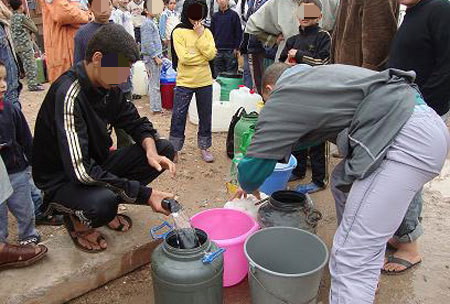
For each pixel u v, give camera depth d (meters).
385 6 3.39
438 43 2.58
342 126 1.96
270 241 2.45
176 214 2.28
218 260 2.12
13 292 2.26
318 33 3.97
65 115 2.24
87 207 2.33
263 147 2.03
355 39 3.71
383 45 3.48
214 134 5.46
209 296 2.11
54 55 4.76
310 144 2.25
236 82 6.02
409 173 1.87
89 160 2.35
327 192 3.85
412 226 2.71
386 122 1.88
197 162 4.56
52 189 2.47
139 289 2.59
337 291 2.01
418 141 1.85
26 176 2.75
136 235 2.79
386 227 1.94
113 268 2.61
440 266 2.84
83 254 2.59
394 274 2.76
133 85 7.14
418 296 2.57
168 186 3.98
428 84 2.64
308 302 2.19
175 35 4.26
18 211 2.76
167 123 5.85
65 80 2.34
